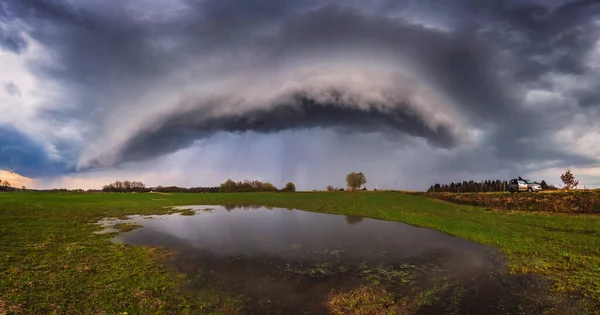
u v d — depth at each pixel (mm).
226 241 19688
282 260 15352
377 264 14625
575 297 10250
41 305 9180
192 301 10141
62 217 27500
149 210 37625
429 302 10297
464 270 13492
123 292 10469
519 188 39688
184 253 16516
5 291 10039
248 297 10680
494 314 9422
